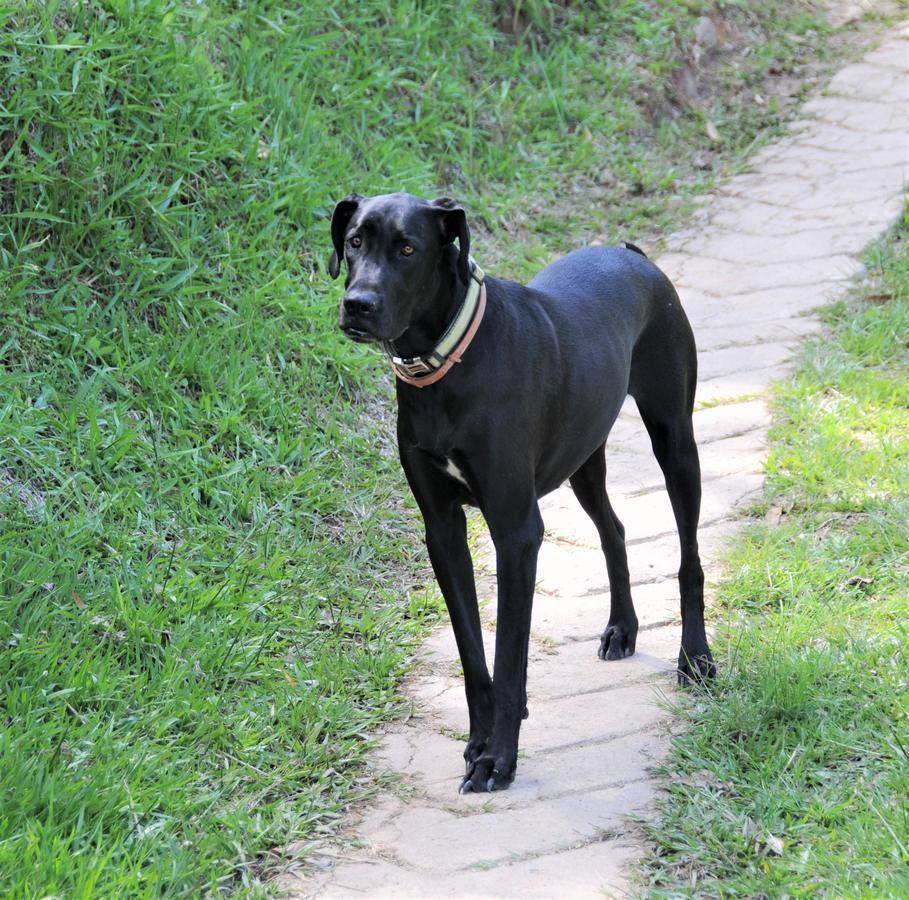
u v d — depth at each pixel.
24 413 6.11
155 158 7.64
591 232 10.33
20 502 5.69
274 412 7.02
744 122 12.08
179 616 5.40
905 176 10.77
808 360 8.13
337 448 7.07
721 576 6.00
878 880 3.70
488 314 4.50
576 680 5.31
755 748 4.53
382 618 5.81
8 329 6.48
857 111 12.09
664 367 5.45
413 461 4.60
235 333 7.31
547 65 11.88
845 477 6.71
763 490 6.76
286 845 4.20
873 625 5.30
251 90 8.91
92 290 7.00
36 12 7.56
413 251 4.29
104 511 5.86
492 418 4.45
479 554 6.51
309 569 6.05
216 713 4.87
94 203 7.27
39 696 4.64
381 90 10.12
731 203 10.80
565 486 7.26
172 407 6.63
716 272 9.73
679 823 4.18
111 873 3.84
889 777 4.23
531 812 4.35
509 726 4.53
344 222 4.58
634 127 11.70
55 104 7.20
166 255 7.48
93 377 6.49
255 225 8.12
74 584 5.30
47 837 3.89
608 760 4.66
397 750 4.86
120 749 4.50
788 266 9.65
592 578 6.22
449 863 4.07
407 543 6.53
